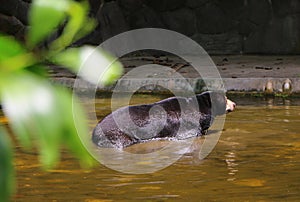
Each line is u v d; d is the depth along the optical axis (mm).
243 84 24641
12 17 34719
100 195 9211
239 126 16734
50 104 1264
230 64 32500
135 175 10750
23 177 10344
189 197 9023
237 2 40812
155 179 10430
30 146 1313
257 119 17984
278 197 9008
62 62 1355
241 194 9195
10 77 1251
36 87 1265
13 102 1229
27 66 1290
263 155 12727
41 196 9125
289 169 11219
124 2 41469
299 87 23906
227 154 12930
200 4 41438
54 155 1247
